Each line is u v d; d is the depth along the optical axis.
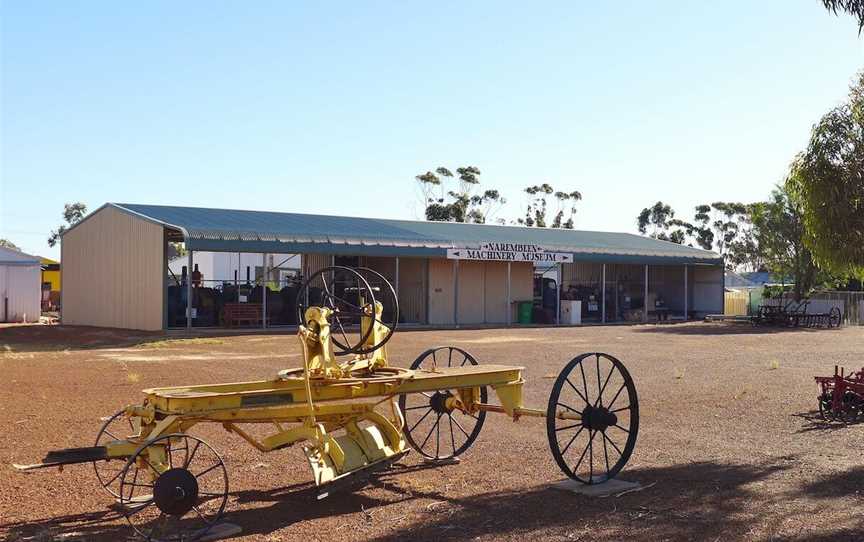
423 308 34.31
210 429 9.97
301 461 8.45
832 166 12.14
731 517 6.55
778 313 36.75
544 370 16.86
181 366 16.88
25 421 10.37
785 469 8.17
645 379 15.46
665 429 10.30
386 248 30.88
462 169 76.19
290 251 28.30
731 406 12.10
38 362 17.59
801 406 12.11
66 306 32.16
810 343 25.42
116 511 6.73
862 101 12.40
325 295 7.84
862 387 10.95
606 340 25.95
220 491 7.35
